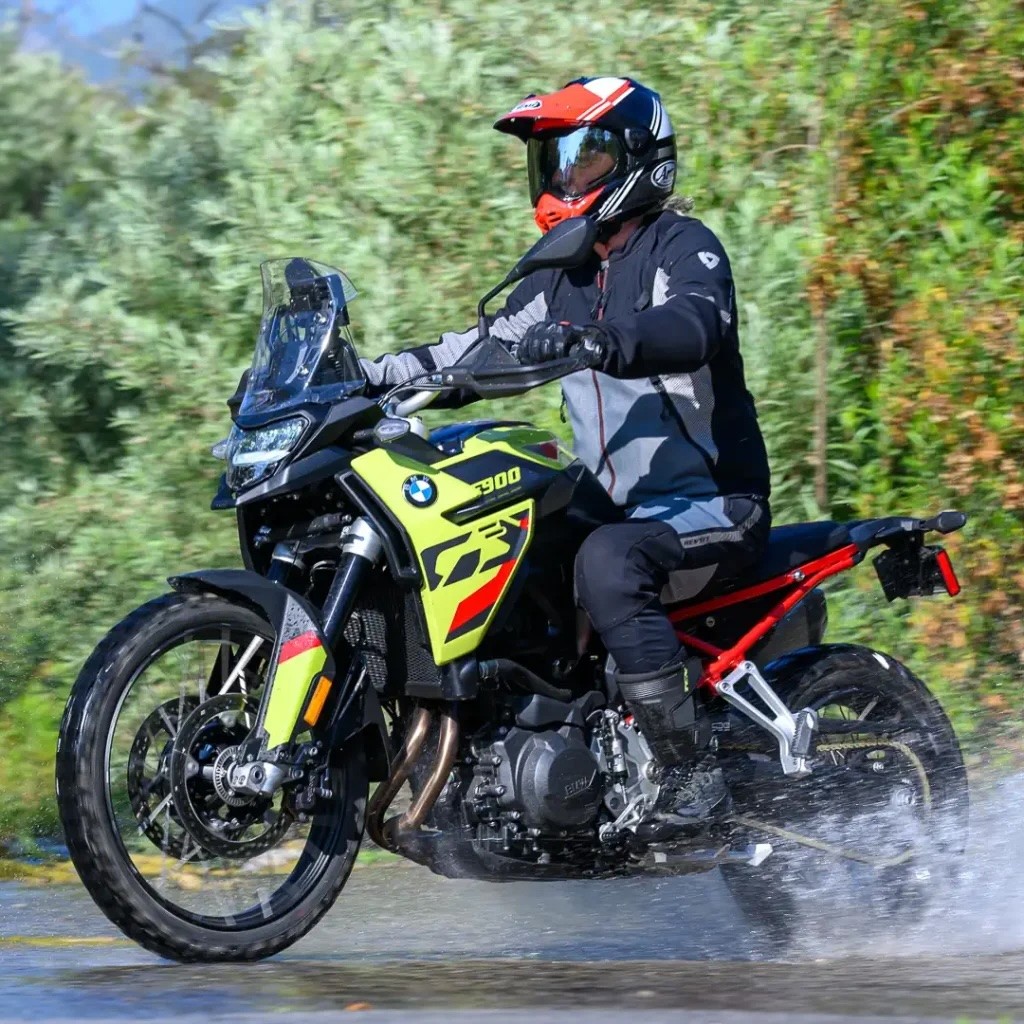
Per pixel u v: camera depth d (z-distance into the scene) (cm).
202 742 752
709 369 866
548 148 865
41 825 1203
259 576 757
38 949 859
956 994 647
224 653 779
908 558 955
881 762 943
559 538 840
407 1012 597
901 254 1421
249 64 1652
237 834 757
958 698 1287
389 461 776
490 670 793
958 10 1423
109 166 1836
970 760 1228
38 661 1378
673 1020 581
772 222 1430
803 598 924
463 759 813
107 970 724
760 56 1462
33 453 1572
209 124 1673
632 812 834
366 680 778
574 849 833
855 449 1395
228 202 1575
